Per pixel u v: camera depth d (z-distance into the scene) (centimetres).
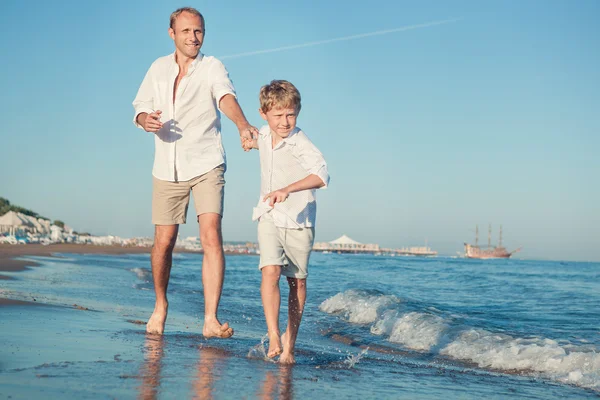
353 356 390
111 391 202
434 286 1273
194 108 380
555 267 3656
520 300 932
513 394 293
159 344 333
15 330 338
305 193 324
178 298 810
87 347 296
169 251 398
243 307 718
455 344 466
